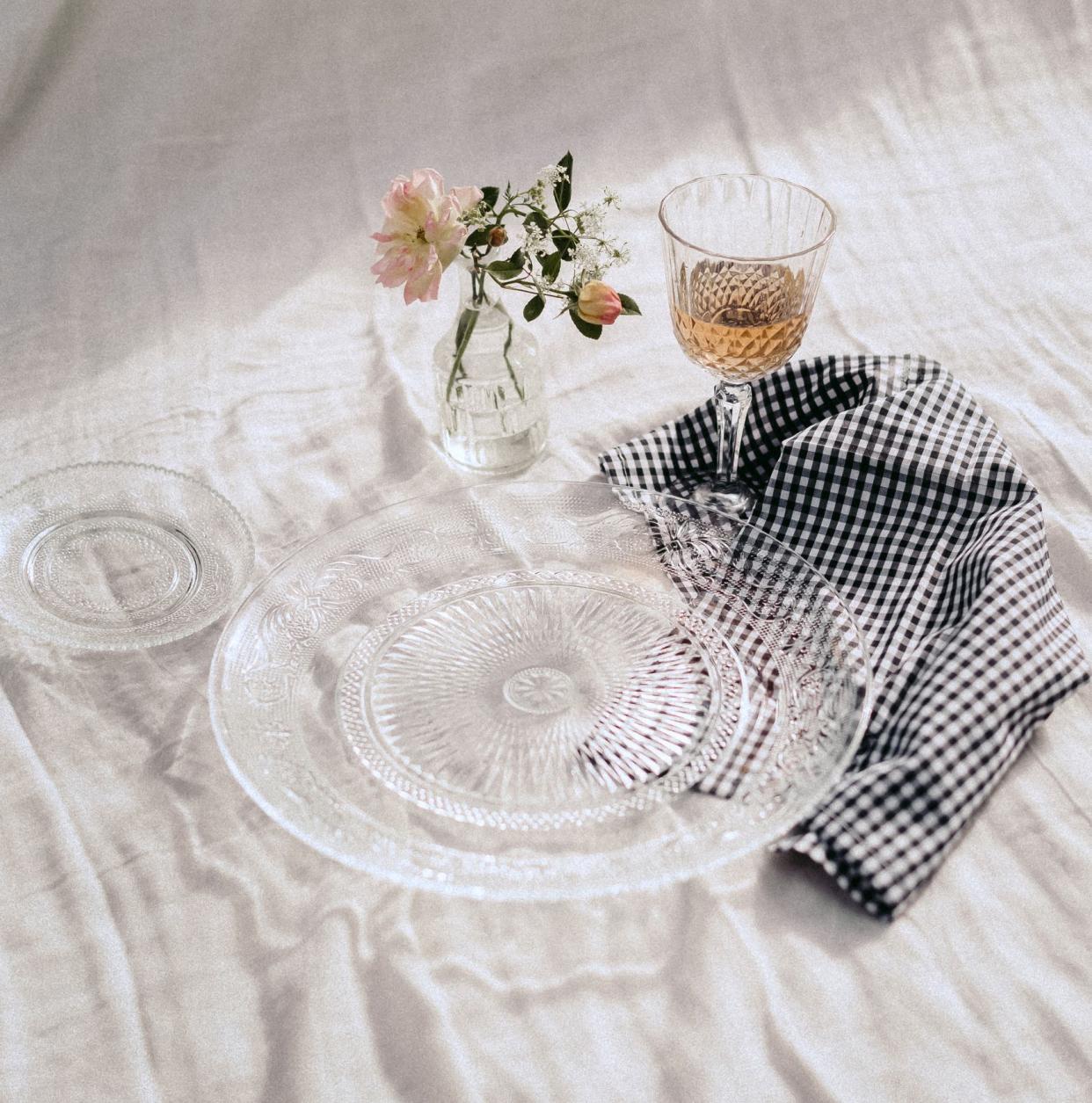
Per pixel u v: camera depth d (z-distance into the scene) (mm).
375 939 795
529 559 1019
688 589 970
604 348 1368
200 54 1611
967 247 1514
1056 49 1740
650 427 1239
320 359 1367
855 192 1616
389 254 1011
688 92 1711
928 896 809
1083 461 1174
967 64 1726
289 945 795
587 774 835
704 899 808
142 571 1027
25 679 970
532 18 1688
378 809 803
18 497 1082
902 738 843
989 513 1035
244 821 869
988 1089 716
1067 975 767
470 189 1033
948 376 1146
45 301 1450
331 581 982
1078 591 1043
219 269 1504
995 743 840
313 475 1199
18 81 1574
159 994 773
